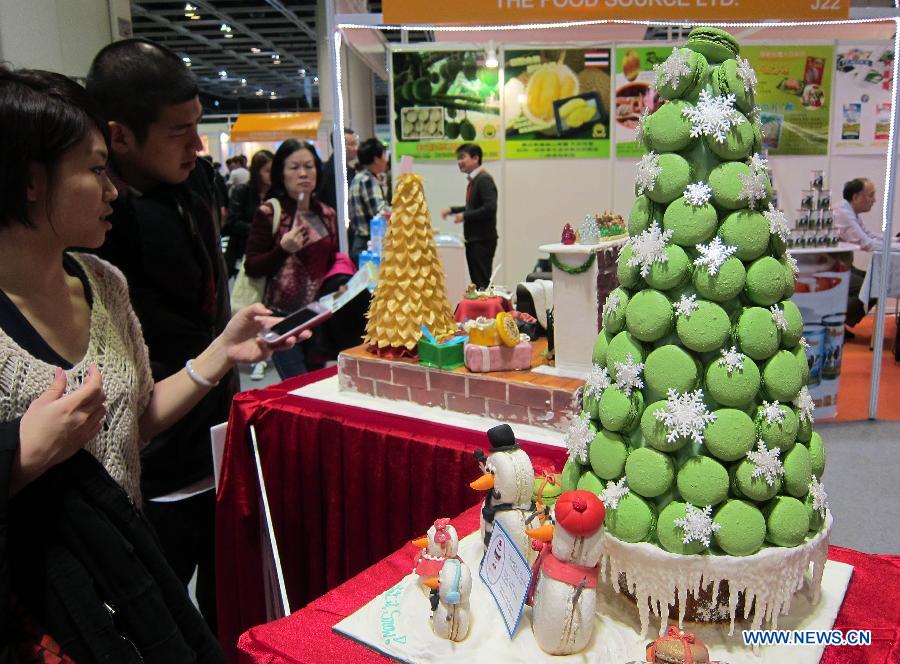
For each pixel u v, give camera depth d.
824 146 5.59
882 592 1.09
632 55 5.37
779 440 0.92
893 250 4.94
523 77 5.49
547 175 5.66
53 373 1.02
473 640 0.95
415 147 5.70
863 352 5.59
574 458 1.06
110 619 0.94
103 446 1.14
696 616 0.97
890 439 3.75
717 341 0.90
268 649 0.98
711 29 0.96
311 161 3.30
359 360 2.00
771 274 0.92
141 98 1.61
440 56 5.50
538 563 0.96
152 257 1.70
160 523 1.85
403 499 1.76
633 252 0.97
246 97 22.55
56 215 1.03
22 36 3.86
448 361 1.84
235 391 2.12
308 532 1.99
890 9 2.38
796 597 1.05
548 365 1.88
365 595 1.10
